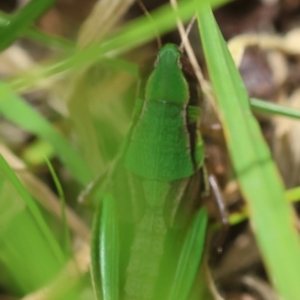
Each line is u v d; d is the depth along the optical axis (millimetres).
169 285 82
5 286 85
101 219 83
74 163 87
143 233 83
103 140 90
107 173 86
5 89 76
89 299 85
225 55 72
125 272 82
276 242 66
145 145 83
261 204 68
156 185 83
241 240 90
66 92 91
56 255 78
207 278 84
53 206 87
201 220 84
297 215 90
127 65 88
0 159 75
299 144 91
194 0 70
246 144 70
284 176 91
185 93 82
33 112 87
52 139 87
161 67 82
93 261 82
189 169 84
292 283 65
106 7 86
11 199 80
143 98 83
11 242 79
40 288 82
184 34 84
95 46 76
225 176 91
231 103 71
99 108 91
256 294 89
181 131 83
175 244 83
